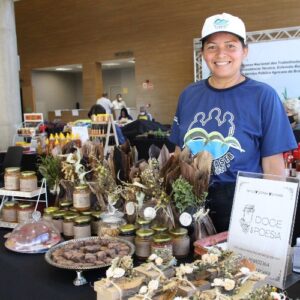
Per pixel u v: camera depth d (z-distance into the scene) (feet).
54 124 21.31
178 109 5.85
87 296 3.60
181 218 4.39
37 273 4.14
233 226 3.90
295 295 3.41
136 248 4.33
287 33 24.84
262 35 26.13
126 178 5.11
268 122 4.86
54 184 5.70
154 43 34.96
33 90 44.42
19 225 5.14
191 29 32.91
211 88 5.32
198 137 5.24
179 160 4.58
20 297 4.24
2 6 23.04
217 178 5.01
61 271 4.15
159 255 3.61
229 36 4.93
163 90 35.09
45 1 40.57
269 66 22.75
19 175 5.95
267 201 3.71
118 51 37.11
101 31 37.86
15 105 23.77
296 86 22.25
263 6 29.07
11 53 23.58
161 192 4.48
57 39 40.75
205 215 4.53
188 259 4.29
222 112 5.10
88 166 5.53
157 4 34.24
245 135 4.94
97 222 5.09
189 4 32.65
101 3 37.29
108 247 4.26
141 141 20.11
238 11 30.12
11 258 4.57
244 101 4.99
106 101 34.45
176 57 34.01
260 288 2.99
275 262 3.57
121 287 3.18
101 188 5.19
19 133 18.06
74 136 14.60
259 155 5.04
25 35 42.83
